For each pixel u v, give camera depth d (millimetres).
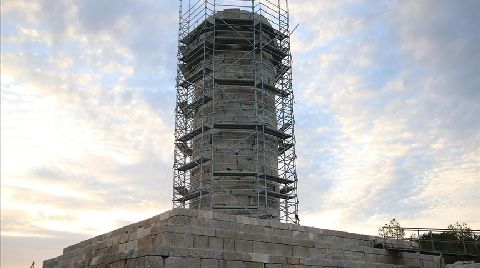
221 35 40656
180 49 42656
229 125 37344
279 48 42938
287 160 40406
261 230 24125
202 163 37344
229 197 36156
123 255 21766
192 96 41719
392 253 28781
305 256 24984
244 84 39094
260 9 41781
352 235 27781
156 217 23172
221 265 21688
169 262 20297
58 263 29875
